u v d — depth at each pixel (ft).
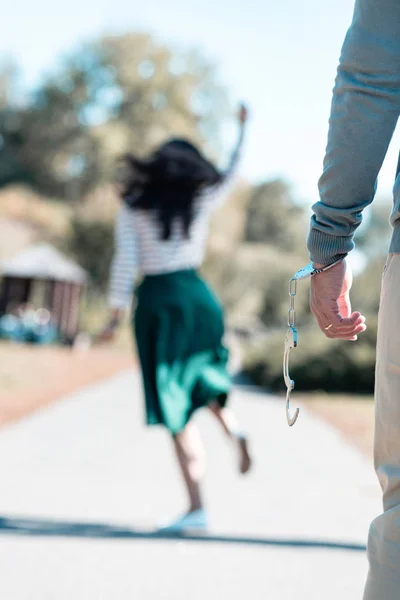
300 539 16.71
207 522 16.97
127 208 17.40
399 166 6.45
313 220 6.61
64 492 20.84
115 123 212.64
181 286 17.11
